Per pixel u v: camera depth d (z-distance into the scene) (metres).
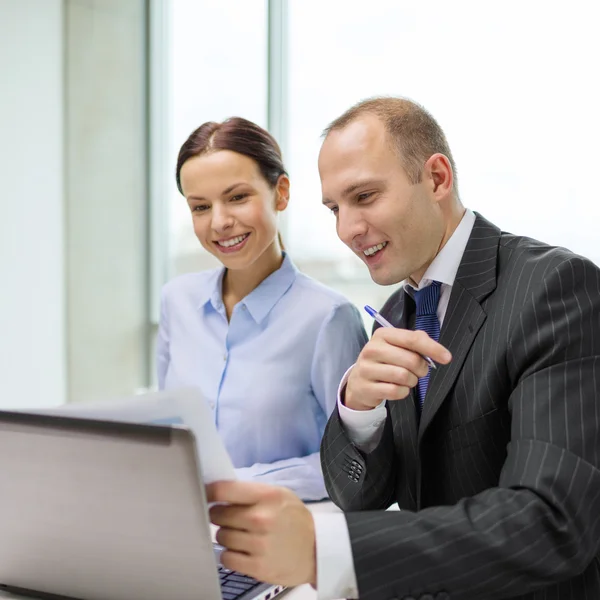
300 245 3.40
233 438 1.77
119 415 0.85
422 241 1.12
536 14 2.79
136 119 3.86
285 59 3.44
